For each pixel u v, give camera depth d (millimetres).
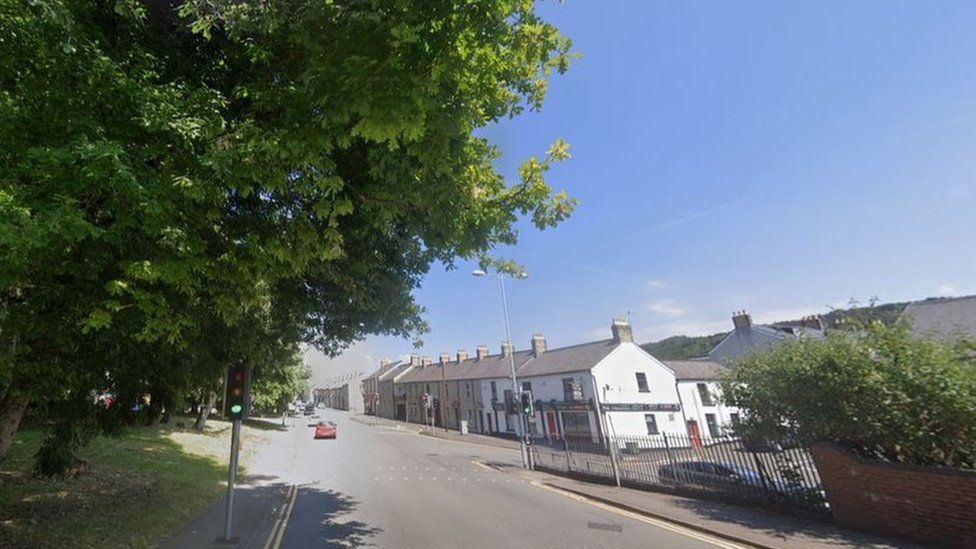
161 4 5543
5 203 3326
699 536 9516
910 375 8711
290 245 5551
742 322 38688
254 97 5090
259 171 4574
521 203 8125
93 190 4105
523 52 5715
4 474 11367
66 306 5070
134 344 6586
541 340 51406
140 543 8039
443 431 54906
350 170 6367
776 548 8250
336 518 11445
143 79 4504
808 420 10297
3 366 5047
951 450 8359
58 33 3977
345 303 9250
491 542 9289
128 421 9570
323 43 4371
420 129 4496
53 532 7832
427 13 4324
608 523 10867
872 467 8898
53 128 4117
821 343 10391
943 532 7777
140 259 4809
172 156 4582
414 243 9055
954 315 28406
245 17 4496
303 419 72438
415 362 85312
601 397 38094
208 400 30391
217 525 9727
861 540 8398
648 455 15586
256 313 10000
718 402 12531
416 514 11961
